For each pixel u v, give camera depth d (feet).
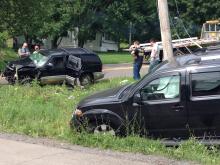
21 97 49.01
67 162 25.12
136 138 30.22
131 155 26.96
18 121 36.55
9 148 28.07
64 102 47.80
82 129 33.01
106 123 32.71
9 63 75.61
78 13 181.47
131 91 32.50
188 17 216.13
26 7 108.99
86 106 33.22
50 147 28.40
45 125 35.04
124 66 121.19
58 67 76.18
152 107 31.89
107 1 201.46
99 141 29.73
